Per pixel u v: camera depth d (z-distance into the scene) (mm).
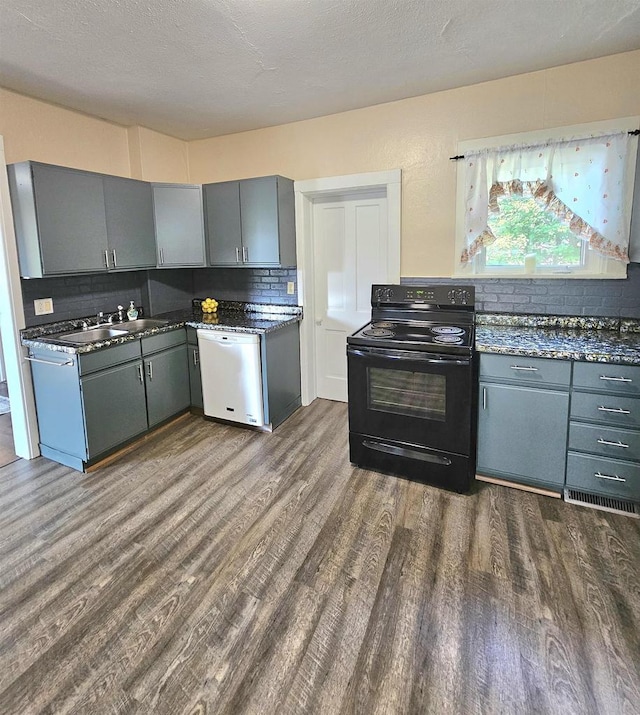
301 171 3629
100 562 2031
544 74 2705
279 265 3525
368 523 2279
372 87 2916
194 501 2518
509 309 3039
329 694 1403
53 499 2559
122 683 1451
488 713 1336
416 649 1553
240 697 1400
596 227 2658
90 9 1953
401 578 1890
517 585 1831
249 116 3428
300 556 2047
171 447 3223
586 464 2338
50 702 1392
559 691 1396
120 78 2701
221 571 1960
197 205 3719
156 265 3627
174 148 3953
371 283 3801
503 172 2873
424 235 3254
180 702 1386
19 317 2928
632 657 1499
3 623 1698
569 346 2359
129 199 3350
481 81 2861
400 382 2588
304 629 1647
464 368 2381
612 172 2578
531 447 2451
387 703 1371
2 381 4633
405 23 2137
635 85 2508
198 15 2021
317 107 3268
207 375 3594
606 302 2773
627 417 2203
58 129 3129
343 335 4031
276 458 3025
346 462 2945
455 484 2537
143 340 3211
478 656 1521
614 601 1734
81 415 2791
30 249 2805
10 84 2760
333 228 3865
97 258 3127
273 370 3471
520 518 2283
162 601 1796
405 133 3189
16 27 2094
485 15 2084
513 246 2984
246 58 2459
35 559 2057
